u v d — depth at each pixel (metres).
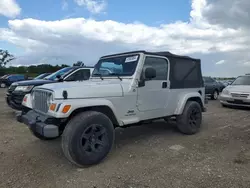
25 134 4.82
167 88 4.48
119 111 3.64
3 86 23.84
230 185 2.63
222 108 9.24
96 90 3.36
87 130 3.13
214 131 5.29
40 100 3.44
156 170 3.06
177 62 4.75
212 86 13.31
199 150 3.90
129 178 2.83
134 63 3.99
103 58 4.65
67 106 2.97
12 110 7.94
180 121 4.85
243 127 5.72
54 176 2.89
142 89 3.98
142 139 4.59
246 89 8.61
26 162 3.34
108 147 3.35
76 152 2.99
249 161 3.38
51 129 2.96
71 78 6.95
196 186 2.62
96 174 2.95
